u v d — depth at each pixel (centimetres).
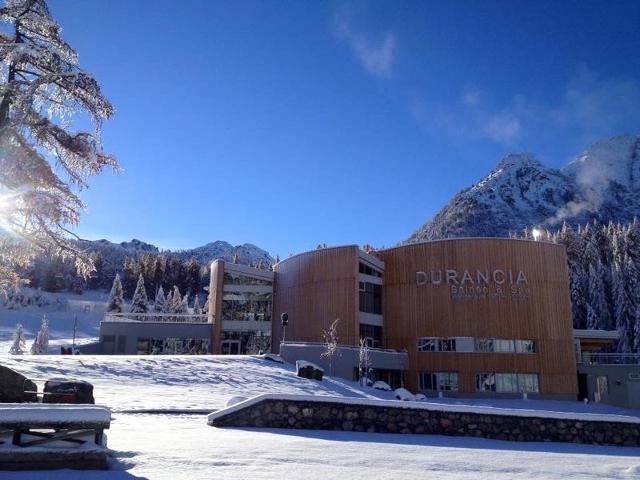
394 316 5341
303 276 5594
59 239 1258
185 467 707
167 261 17200
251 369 3578
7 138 1071
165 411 1614
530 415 1363
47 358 3161
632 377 4603
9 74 1134
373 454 909
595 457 1025
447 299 5069
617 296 7362
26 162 1093
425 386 5000
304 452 887
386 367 4769
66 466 683
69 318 12281
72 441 750
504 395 4747
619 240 8388
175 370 3203
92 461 690
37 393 1155
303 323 5469
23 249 1235
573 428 1362
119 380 2720
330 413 1321
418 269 5278
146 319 6681
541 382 4772
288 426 1295
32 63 1081
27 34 1160
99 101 1144
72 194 1180
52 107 1159
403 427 1336
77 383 1203
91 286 17712
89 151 1148
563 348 4869
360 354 4312
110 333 5859
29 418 714
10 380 1223
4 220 1164
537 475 777
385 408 1343
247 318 6291
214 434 1096
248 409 1290
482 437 1338
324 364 4216
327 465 775
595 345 5912
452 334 4984
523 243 5056
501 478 735
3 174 1066
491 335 4881
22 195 1072
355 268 5084
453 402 4200
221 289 6253
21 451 676
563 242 9338
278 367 3859
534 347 4872
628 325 7094
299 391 3002
